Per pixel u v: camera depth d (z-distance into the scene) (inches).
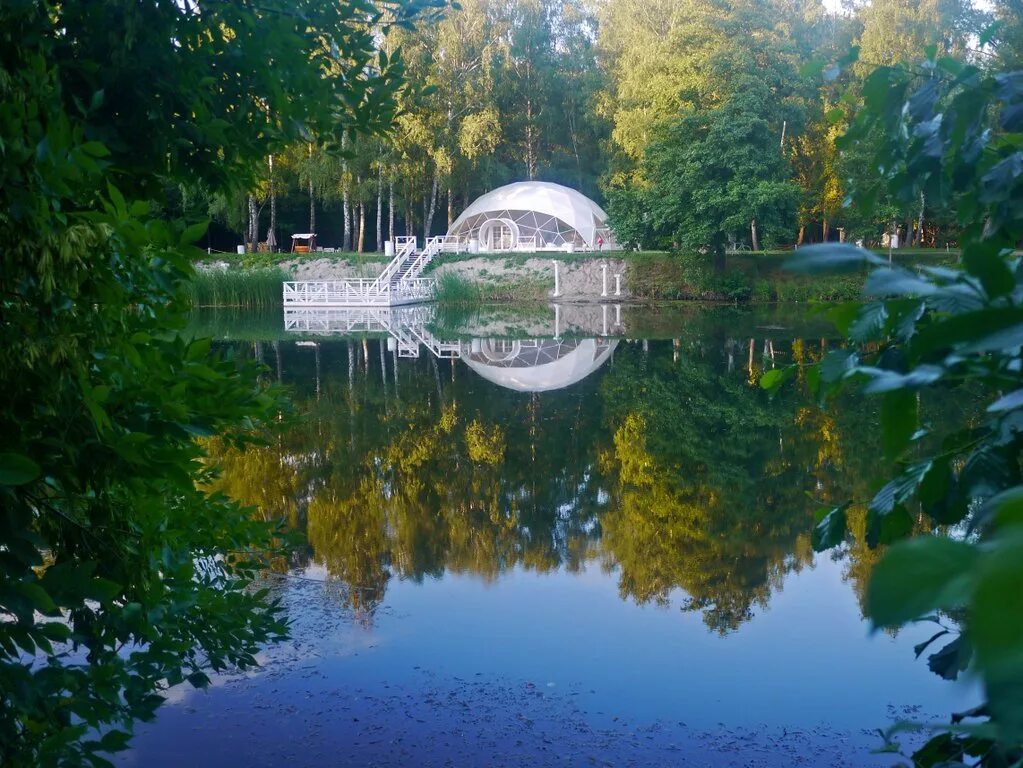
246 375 112.1
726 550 242.4
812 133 1298.0
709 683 164.4
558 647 180.1
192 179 132.1
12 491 88.3
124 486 113.0
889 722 149.4
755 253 1259.2
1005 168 49.2
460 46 1466.5
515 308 1192.8
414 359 665.0
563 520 275.1
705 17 1234.0
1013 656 10.9
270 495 303.0
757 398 482.9
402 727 147.2
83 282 87.7
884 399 34.7
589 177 1819.6
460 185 1663.4
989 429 42.5
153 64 119.3
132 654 119.0
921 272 40.4
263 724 148.3
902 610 13.5
